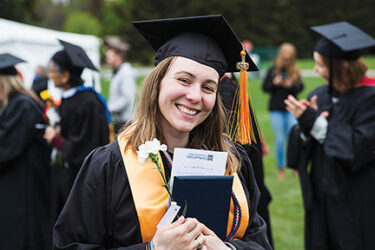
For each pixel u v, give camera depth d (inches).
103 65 1471.5
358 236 116.4
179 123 60.3
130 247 57.0
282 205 203.3
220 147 68.2
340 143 115.6
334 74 122.5
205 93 61.2
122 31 1504.7
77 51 158.4
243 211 64.4
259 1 1533.0
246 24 1555.1
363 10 1518.2
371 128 114.7
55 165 158.9
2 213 153.1
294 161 127.7
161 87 61.9
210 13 1491.1
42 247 158.1
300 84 251.1
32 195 155.7
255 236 67.1
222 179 59.7
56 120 157.8
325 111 123.4
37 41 307.3
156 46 71.3
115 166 61.9
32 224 155.3
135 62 1541.6
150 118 63.2
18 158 154.6
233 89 102.8
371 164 117.0
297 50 1561.3
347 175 117.6
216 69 62.1
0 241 153.1
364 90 119.2
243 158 72.6
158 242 55.5
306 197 123.6
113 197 60.6
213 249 57.2
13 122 151.4
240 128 69.4
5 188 153.3
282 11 1544.0
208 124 68.8
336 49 121.1
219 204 60.0
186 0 1480.1
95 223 60.1
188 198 57.6
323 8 1536.7
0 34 290.5
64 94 158.4
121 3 1535.4
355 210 116.9
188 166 59.5
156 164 57.6
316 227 122.2
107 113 168.4
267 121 455.2
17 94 157.0
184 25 63.8
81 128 154.2
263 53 1160.2
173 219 57.6
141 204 58.9
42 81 236.7
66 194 156.8
